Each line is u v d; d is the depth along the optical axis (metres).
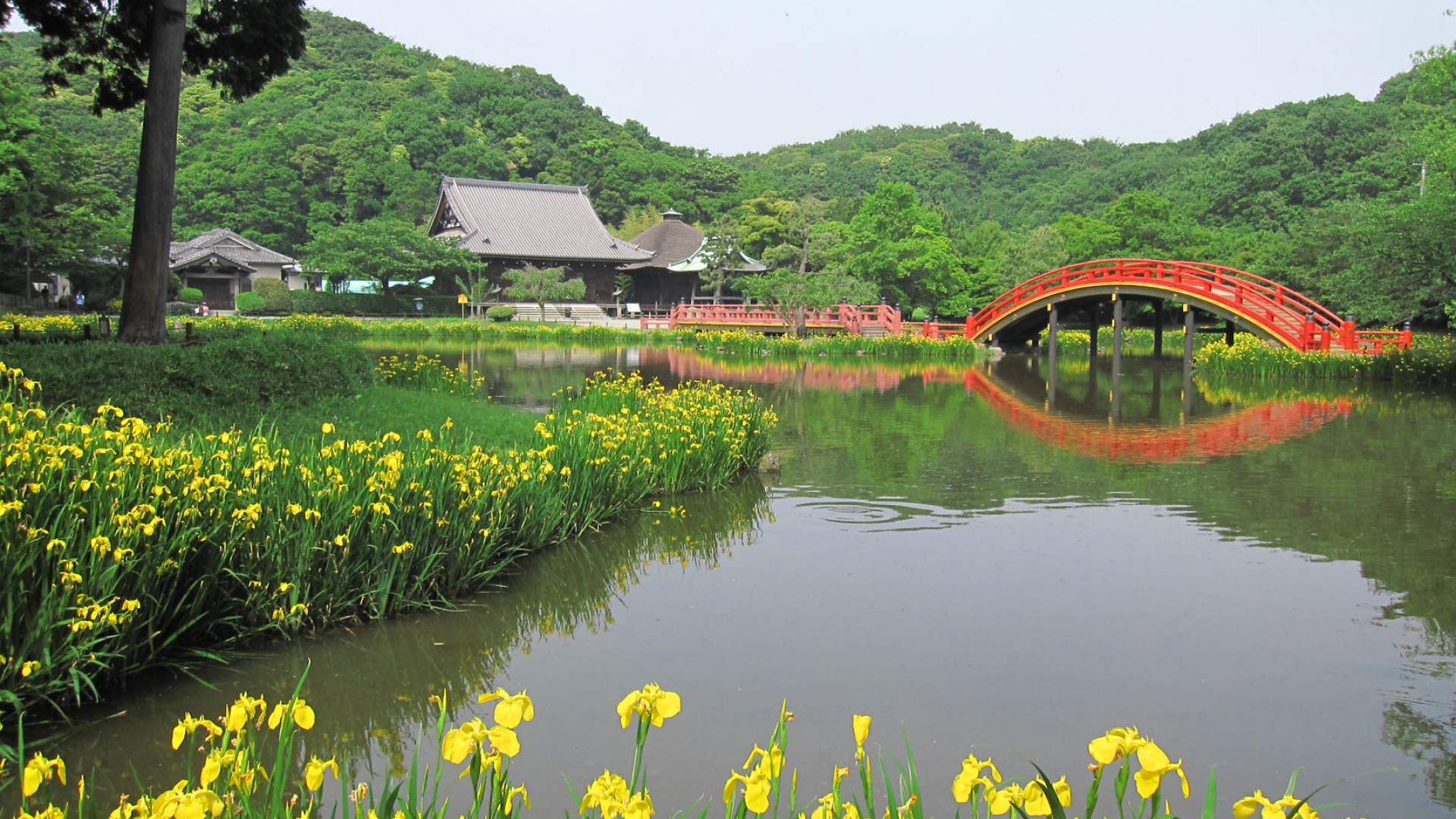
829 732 5.09
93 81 70.12
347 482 6.71
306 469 6.57
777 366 29.75
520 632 6.55
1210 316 49.94
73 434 5.86
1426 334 32.06
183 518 5.73
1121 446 14.66
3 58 68.00
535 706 5.39
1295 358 25.53
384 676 5.80
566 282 52.47
